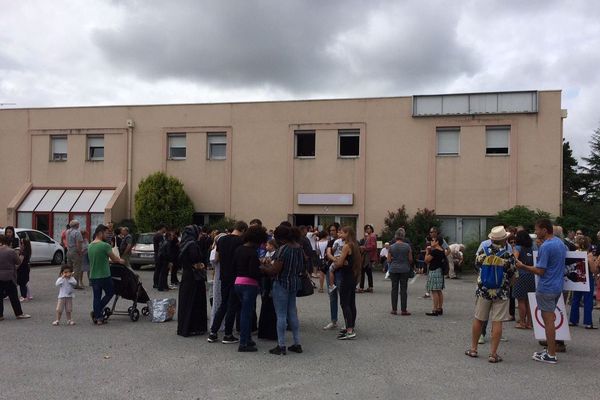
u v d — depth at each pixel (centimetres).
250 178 2572
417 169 2391
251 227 805
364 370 691
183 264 912
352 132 2491
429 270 1124
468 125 2338
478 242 2172
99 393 590
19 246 1309
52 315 1082
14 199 2762
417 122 2400
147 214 2453
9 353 766
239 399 575
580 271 785
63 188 2784
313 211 2503
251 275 789
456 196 2345
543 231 751
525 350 812
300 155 2572
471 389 614
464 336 909
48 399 569
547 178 2250
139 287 1041
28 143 2827
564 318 779
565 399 581
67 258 1491
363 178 2444
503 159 2300
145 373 670
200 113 2641
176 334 909
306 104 2523
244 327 789
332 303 970
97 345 821
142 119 2708
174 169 2662
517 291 981
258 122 2575
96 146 2795
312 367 705
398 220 2281
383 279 1911
